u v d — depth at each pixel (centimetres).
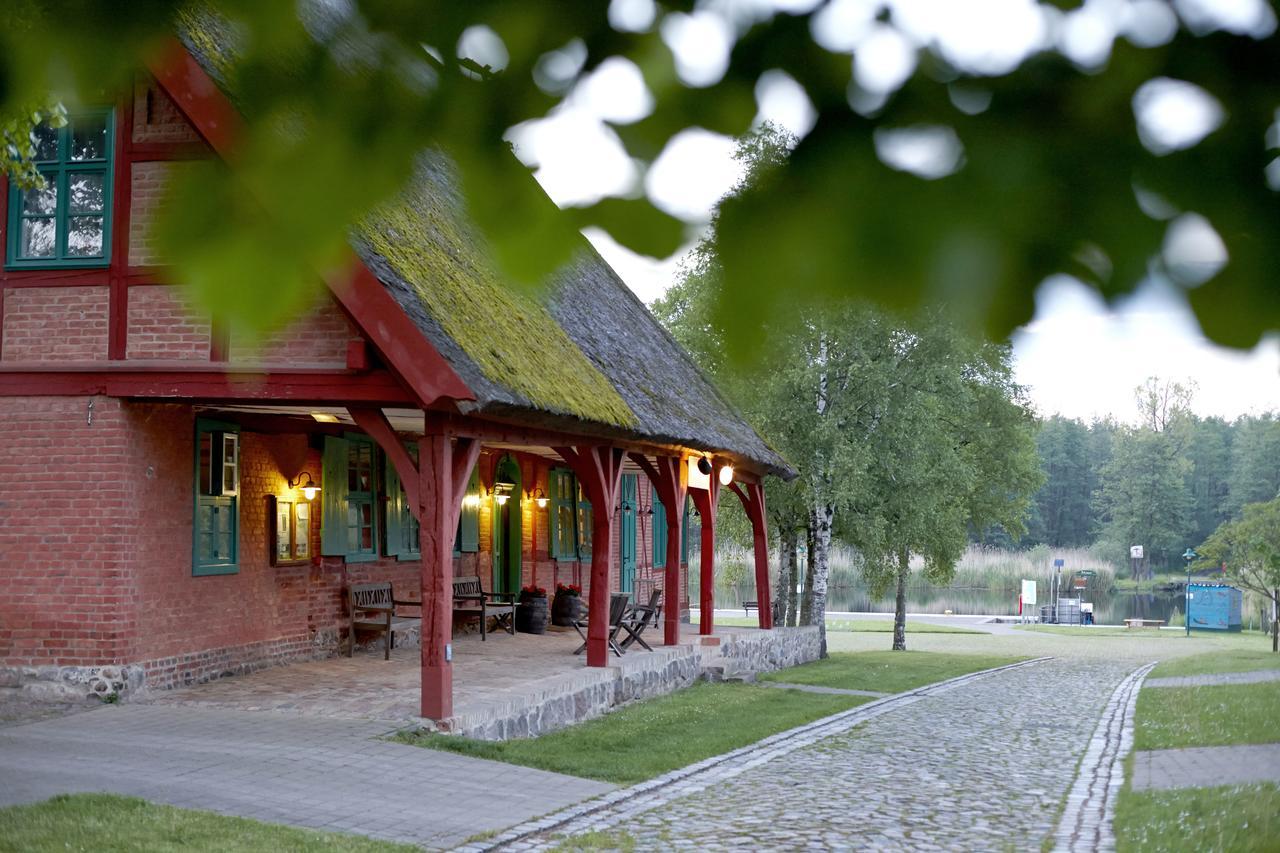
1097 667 2703
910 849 934
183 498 1402
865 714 1764
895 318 81
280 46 93
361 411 1235
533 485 2442
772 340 83
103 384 1286
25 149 952
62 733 1118
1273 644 3356
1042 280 77
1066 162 77
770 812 1058
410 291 1187
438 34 90
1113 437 8994
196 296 89
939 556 3180
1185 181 75
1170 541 8575
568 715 1482
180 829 815
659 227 85
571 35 86
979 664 2744
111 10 91
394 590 1912
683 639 2130
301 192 90
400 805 952
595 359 1766
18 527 1308
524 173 91
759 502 2511
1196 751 1372
